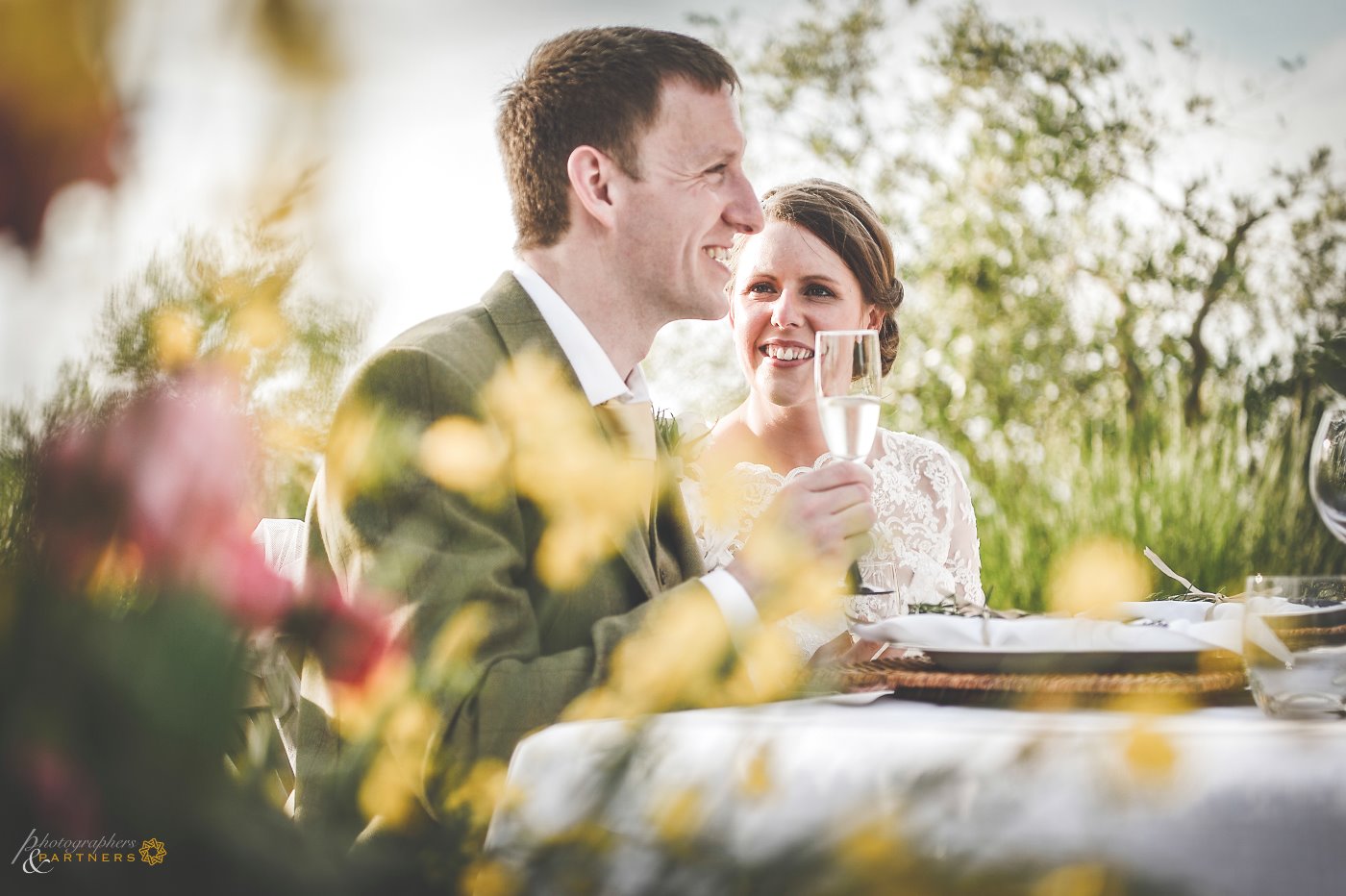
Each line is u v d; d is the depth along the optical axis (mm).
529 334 1815
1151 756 602
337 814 537
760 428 2902
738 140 2064
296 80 267
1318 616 1149
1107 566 613
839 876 442
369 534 1521
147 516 373
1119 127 10242
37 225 290
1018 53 10484
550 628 1628
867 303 2967
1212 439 6297
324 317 383
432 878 521
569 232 2014
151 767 392
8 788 375
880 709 1246
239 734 423
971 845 469
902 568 2975
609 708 616
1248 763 967
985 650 1277
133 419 371
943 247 10398
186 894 410
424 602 1452
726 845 483
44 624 371
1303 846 940
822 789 1030
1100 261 10172
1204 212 10023
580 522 758
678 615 1437
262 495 397
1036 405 9922
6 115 276
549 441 792
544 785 1066
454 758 582
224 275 344
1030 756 602
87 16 273
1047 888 437
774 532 1556
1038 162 10266
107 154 282
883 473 3045
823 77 10664
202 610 391
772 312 2873
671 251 2016
